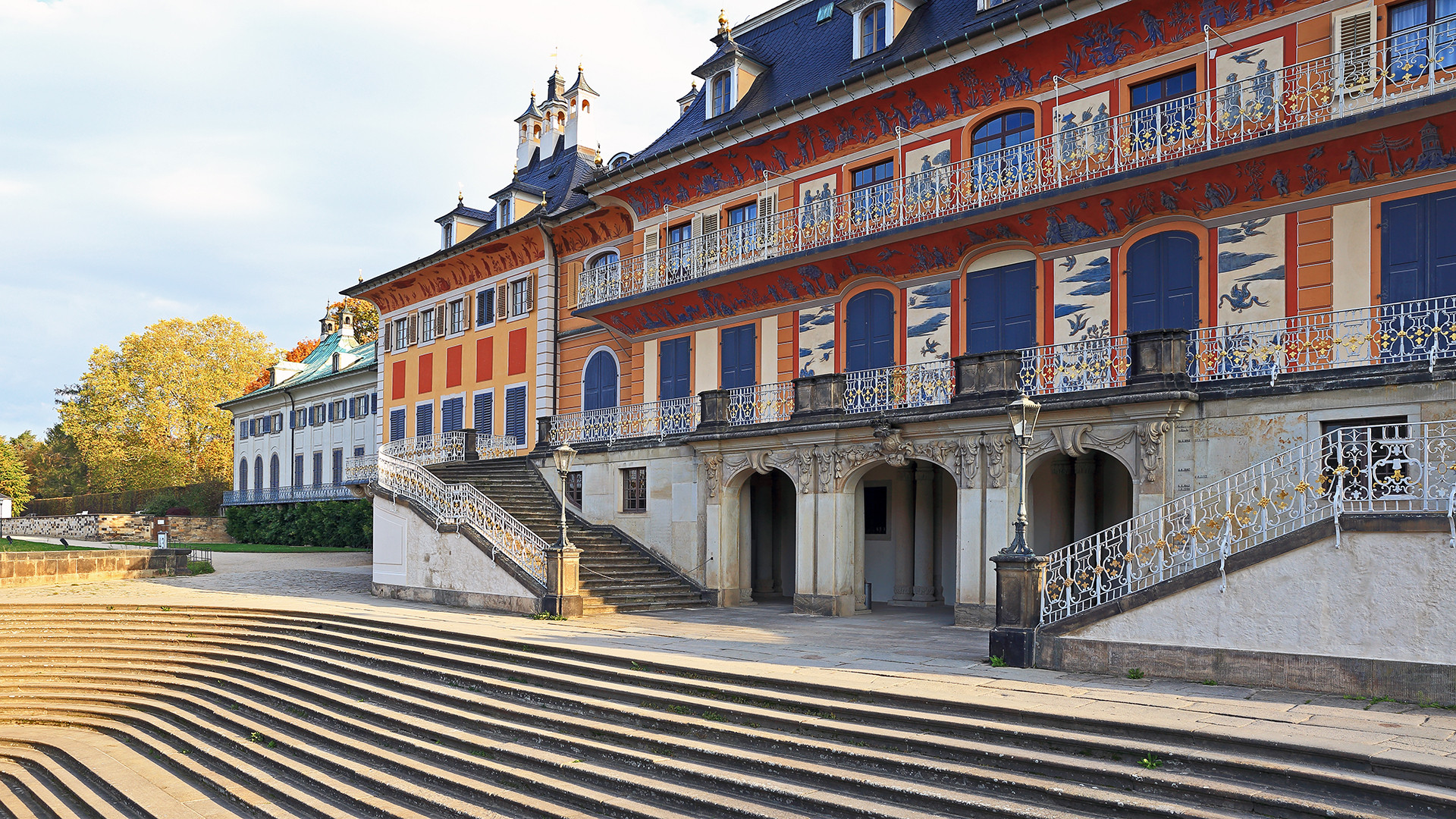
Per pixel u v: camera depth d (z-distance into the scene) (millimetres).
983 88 19672
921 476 21469
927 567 21375
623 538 23969
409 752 12305
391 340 37969
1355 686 10211
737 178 24453
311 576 28969
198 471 69250
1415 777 7500
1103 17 17781
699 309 24875
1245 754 8352
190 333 70938
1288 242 15625
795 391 20406
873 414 18781
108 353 69375
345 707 14258
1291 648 10641
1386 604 10102
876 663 12859
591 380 29078
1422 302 13578
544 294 30344
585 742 11266
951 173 19750
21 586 25719
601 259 29109
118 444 67688
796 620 18547
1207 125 15922
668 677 12422
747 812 9070
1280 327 15609
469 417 33312
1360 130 14336
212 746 14227
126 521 52094
